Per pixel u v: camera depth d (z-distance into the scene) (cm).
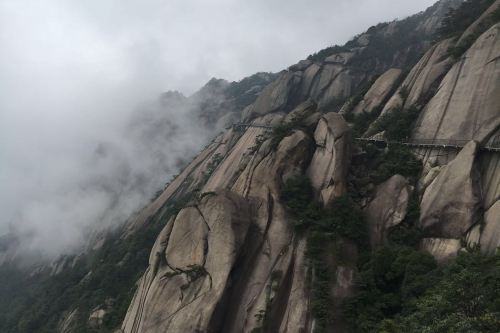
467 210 3438
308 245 3809
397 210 3906
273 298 3703
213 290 3772
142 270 6988
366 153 4628
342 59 8794
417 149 4391
